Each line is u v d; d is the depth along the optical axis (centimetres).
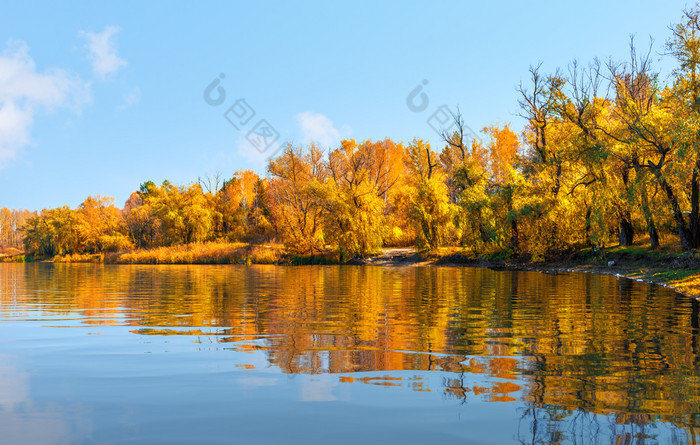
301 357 699
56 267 5381
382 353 723
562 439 394
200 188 7712
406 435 405
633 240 3341
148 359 688
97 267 5041
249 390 536
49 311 1255
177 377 592
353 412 464
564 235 3444
